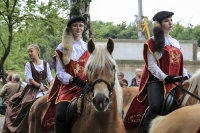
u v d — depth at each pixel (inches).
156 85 236.4
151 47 236.5
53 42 837.2
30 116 278.5
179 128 161.6
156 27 236.8
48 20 748.0
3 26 847.1
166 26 240.7
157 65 238.5
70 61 233.5
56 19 745.0
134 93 256.8
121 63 619.2
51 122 261.3
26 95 313.7
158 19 240.7
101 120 207.3
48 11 741.3
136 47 665.6
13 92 416.5
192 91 216.5
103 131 208.5
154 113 231.3
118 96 209.6
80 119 219.8
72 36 235.0
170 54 237.3
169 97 228.8
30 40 804.0
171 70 237.6
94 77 198.7
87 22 412.2
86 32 411.2
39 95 309.3
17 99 318.3
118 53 665.6
